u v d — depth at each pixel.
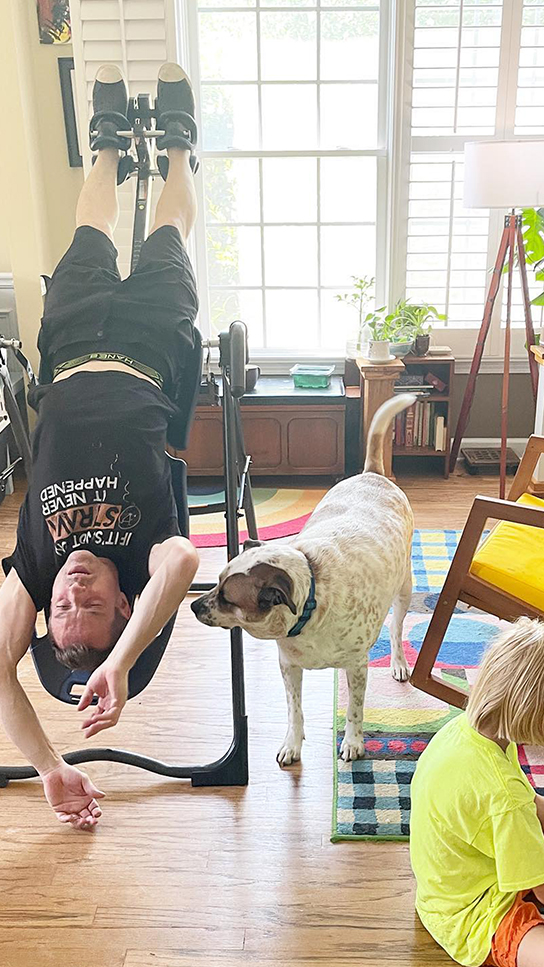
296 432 3.99
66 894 1.78
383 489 2.27
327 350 4.39
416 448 4.07
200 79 4.08
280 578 1.77
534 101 3.95
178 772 2.09
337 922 1.70
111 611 1.66
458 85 3.90
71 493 1.68
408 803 2.00
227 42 4.02
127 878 1.82
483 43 3.86
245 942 1.66
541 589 2.10
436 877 1.56
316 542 1.97
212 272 4.35
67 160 4.03
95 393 1.80
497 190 3.43
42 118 3.96
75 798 1.91
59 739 2.29
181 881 1.81
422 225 4.13
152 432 1.78
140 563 1.69
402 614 2.42
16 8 3.66
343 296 4.25
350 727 2.14
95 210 2.17
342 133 4.13
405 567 2.19
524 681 1.43
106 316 1.93
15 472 4.19
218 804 2.03
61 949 1.66
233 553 2.10
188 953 1.64
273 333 4.42
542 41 3.85
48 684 1.81
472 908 1.52
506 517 2.07
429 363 4.02
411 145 4.01
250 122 4.14
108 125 2.26
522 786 1.48
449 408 4.01
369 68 4.03
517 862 1.45
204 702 2.44
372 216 4.23
